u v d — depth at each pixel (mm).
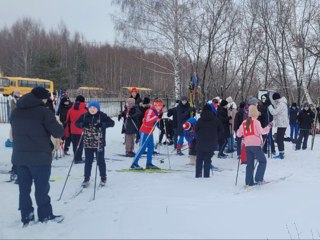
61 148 11984
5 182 8492
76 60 72938
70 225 5582
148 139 10086
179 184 8234
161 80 45188
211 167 10102
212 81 27234
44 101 5711
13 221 5930
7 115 23703
